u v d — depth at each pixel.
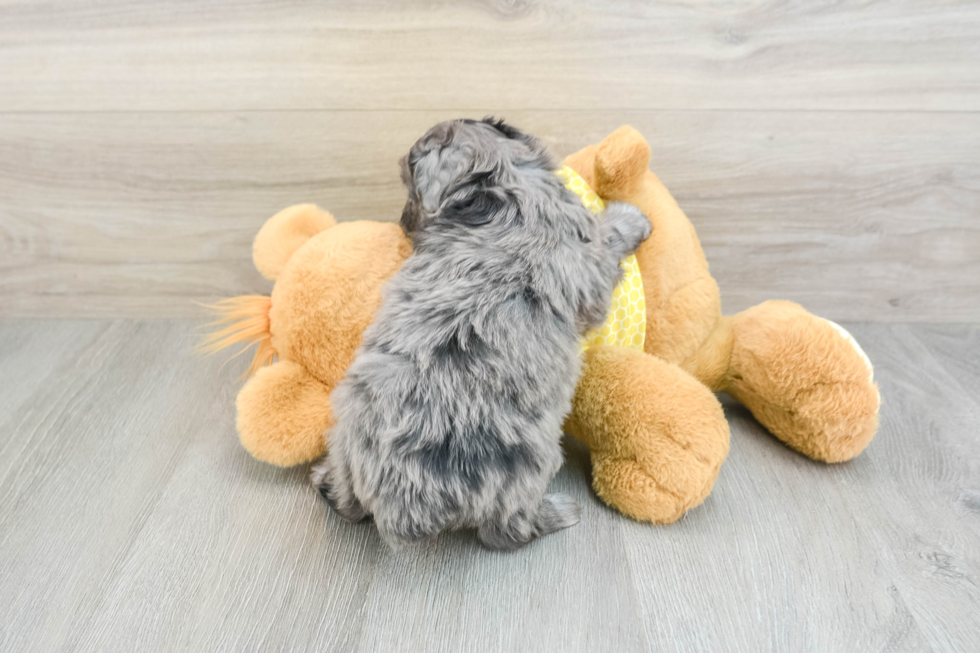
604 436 0.93
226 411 1.16
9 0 1.12
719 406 0.93
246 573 0.86
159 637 0.77
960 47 1.13
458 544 0.90
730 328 1.08
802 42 1.13
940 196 1.26
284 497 0.98
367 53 1.15
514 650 0.76
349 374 0.82
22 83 1.19
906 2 1.09
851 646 0.76
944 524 0.93
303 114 1.21
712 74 1.16
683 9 1.10
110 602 0.82
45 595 0.83
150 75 1.18
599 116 1.20
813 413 0.99
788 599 0.82
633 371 0.91
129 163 1.26
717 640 0.77
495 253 0.79
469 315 0.77
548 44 1.14
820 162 1.23
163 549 0.89
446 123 0.88
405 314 0.80
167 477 1.01
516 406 0.78
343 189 1.28
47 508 0.96
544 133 1.22
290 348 0.93
